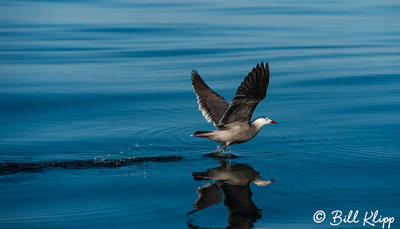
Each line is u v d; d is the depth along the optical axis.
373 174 9.67
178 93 17.48
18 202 8.32
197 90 11.45
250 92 9.60
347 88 17.89
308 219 7.62
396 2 43.03
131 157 11.02
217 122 11.19
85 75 20.25
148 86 18.45
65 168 10.19
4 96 16.89
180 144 12.12
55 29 32.34
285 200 8.38
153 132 13.16
